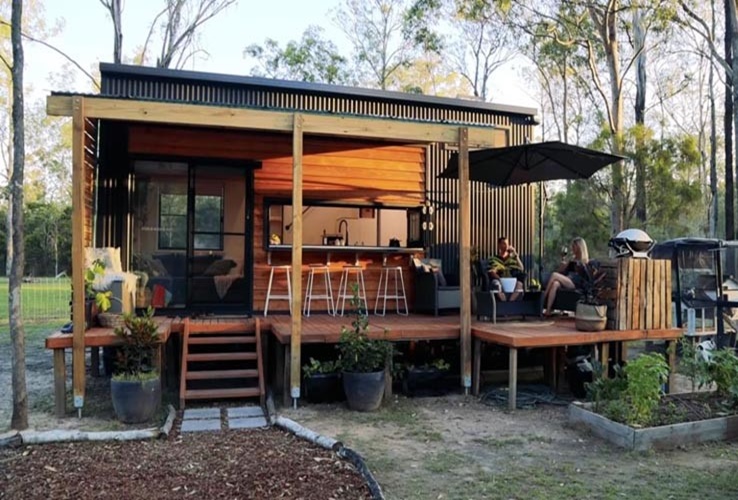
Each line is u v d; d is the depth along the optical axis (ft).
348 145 26.03
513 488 11.59
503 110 28.22
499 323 21.56
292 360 17.83
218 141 23.89
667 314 20.21
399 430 15.70
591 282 19.88
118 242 22.56
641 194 35.19
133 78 23.41
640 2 41.91
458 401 19.04
